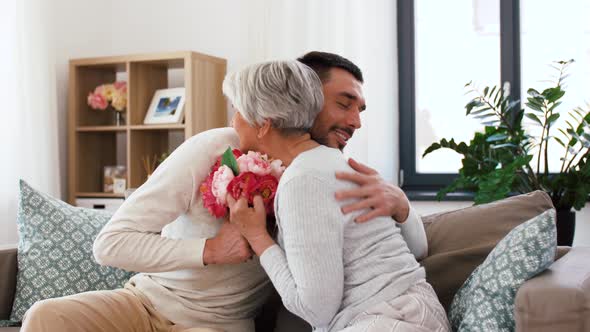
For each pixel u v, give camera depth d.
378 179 1.65
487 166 3.40
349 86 1.81
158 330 1.81
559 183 3.23
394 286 1.52
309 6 4.06
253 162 1.66
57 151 4.17
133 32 4.61
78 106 4.31
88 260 2.28
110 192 4.33
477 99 3.46
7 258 2.29
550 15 4.00
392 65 4.14
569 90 3.96
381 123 4.03
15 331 2.11
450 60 4.20
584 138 3.24
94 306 1.73
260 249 1.61
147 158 4.31
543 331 1.37
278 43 4.14
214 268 1.78
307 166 1.54
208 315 1.79
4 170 3.82
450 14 4.19
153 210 1.72
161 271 1.72
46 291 2.24
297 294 1.50
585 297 1.36
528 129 3.98
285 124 1.65
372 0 4.02
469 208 2.06
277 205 1.56
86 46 4.61
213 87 4.19
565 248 1.91
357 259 1.54
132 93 4.18
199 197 1.77
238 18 4.35
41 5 4.05
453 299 1.80
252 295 1.85
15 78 3.90
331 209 1.51
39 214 2.33
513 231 1.64
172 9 4.52
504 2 4.02
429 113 4.24
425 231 2.04
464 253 1.90
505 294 1.54
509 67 4.02
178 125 4.04
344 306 1.53
